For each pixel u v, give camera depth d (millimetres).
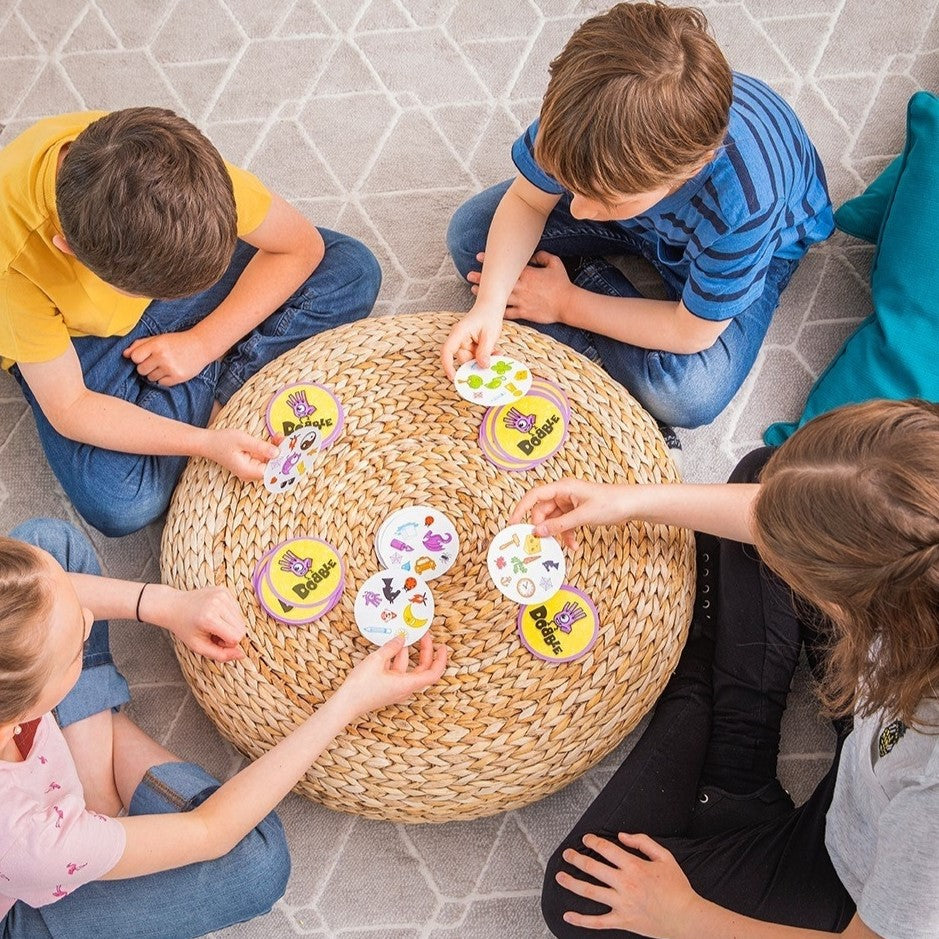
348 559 1472
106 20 2023
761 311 1701
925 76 1938
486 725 1389
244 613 1457
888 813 1040
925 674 925
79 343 1624
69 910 1326
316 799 1469
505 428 1520
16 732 1263
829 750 1598
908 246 1660
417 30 2006
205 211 1247
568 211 1726
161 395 1647
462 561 1462
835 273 1859
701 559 1601
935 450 872
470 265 1790
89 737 1458
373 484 1502
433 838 1568
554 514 1467
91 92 1986
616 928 1306
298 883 1553
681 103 1185
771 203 1414
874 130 1923
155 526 1758
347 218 1918
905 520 862
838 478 901
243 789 1309
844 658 1024
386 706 1398
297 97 1980
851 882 1219
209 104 1979
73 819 1199
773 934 1199
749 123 1433
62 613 1143
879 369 1641
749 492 1388
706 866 1340
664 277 1752
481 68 1985
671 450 1714
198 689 1491
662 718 1499
